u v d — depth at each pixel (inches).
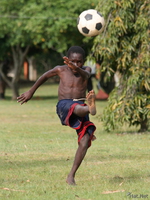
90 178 743.1
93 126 690.8
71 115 689.0
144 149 1048.2
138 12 1302.9
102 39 1298.0
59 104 703.7
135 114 1254.3
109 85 3038.9
